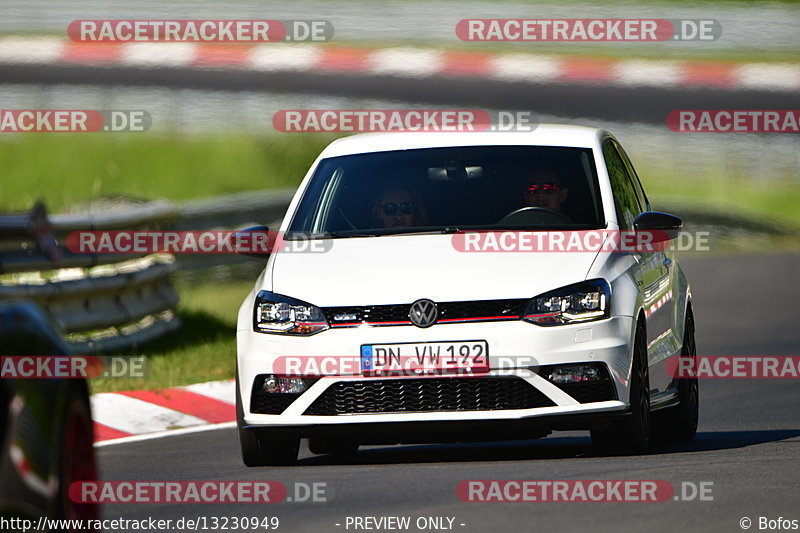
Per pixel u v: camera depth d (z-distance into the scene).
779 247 100.88
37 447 14.68
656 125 121.62
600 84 128.25
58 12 134.75
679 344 30.36
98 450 31.12
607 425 25.69
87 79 114.88
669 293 30.28
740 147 120.19
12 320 15.45
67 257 41.28
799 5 145.88
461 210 28.17
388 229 27.95
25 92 105.75
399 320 25.59
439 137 30.56
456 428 25.20
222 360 43.09
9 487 14.03
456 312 25.53
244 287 65.88
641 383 26.38
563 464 25.20
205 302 58.31
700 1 150.38
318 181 29.77
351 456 29.39
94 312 41.78
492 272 25.97
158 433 33.72
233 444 31.02
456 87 124.38
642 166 117.19
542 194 28.36
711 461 25.38
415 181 29.05
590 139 30.22
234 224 67.88
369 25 140.62
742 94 126.75
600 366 25.39
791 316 59.16
